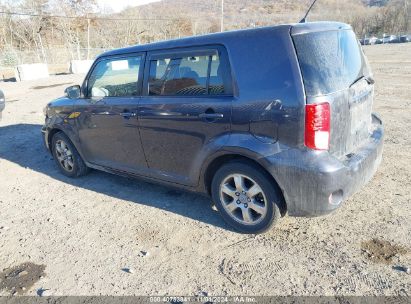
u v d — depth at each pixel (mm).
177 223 3711
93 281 2939
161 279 2900
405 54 23453
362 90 3277
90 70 4531
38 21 47094
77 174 5152
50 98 12664
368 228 3320
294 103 2779
